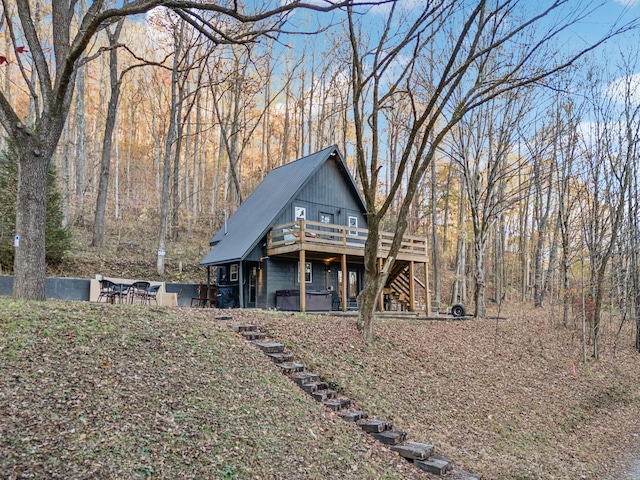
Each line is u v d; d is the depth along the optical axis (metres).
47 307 8.04
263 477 5.25
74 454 4.56
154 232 27.81
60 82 8.41
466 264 37.72
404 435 7.77
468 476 6.92
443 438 8.41
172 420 5.69
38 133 8.80
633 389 15.83
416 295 32.41
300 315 13.15
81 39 7.75
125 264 20.59
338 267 21.69
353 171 36.59
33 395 5.28
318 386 8.79
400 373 10.84
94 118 36.47
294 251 17.48
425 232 40.78
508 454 8.62
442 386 10.95
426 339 14.07
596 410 13.24
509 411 10.93
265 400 7.18
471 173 24.19
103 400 5.61
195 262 23.73
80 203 25.66
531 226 37.69
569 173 20.06
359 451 6.80
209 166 42.69
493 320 20.08
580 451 10.04
